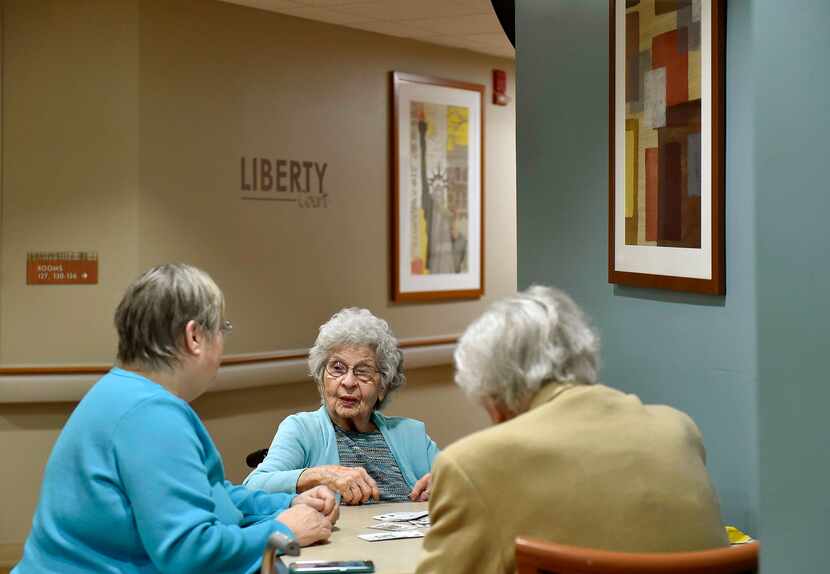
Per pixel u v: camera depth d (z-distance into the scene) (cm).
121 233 552
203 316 237
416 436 338
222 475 248
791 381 178
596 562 168
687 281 272
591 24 319
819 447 174
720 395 264
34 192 550
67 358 553
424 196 697
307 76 621
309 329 630
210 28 574
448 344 708
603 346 315
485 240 748
